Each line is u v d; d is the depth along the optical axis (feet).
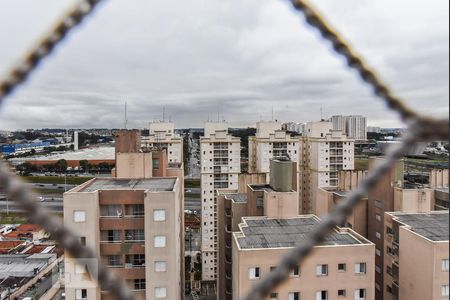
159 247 92.84
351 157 236.02
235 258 89.15
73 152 493.77
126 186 107.45
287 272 11.69
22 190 10.47
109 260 95.04
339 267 85.25
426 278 89.40
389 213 112.27
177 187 106.52
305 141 250.57
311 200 244.01
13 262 191.21
